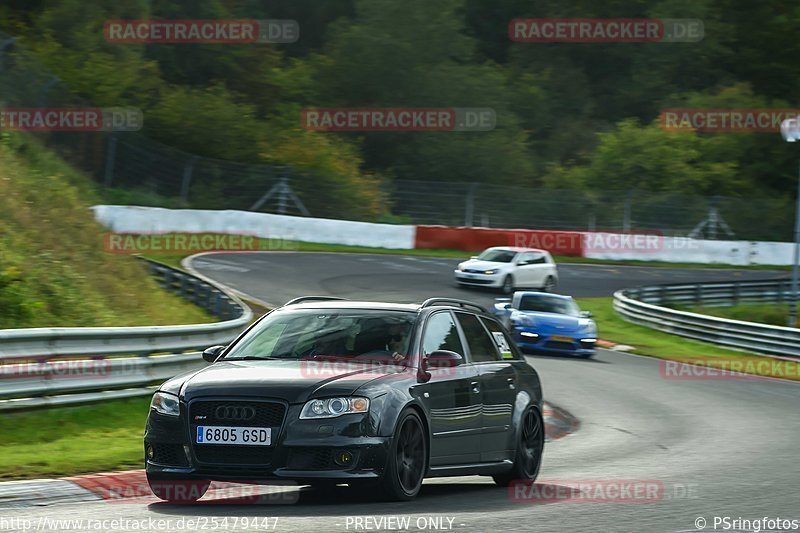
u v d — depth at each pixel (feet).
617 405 215.31
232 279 390.42
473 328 111.65
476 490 108.99
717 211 649.20
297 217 532.32
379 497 90.94
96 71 617.62
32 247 239.50
